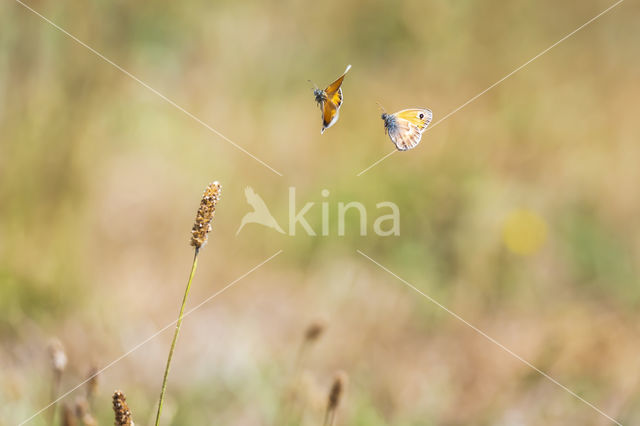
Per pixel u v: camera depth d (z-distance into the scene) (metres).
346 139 8.35
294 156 8.00
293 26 9.44
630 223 7.84
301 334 6.16
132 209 6.98
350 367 5.66
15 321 5.46
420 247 7.25
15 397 4.45
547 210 7.71
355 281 6.86
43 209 6.09
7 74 6.21
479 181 7.70
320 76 9.21
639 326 6.31
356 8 9.77
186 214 7.19
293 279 7.05
